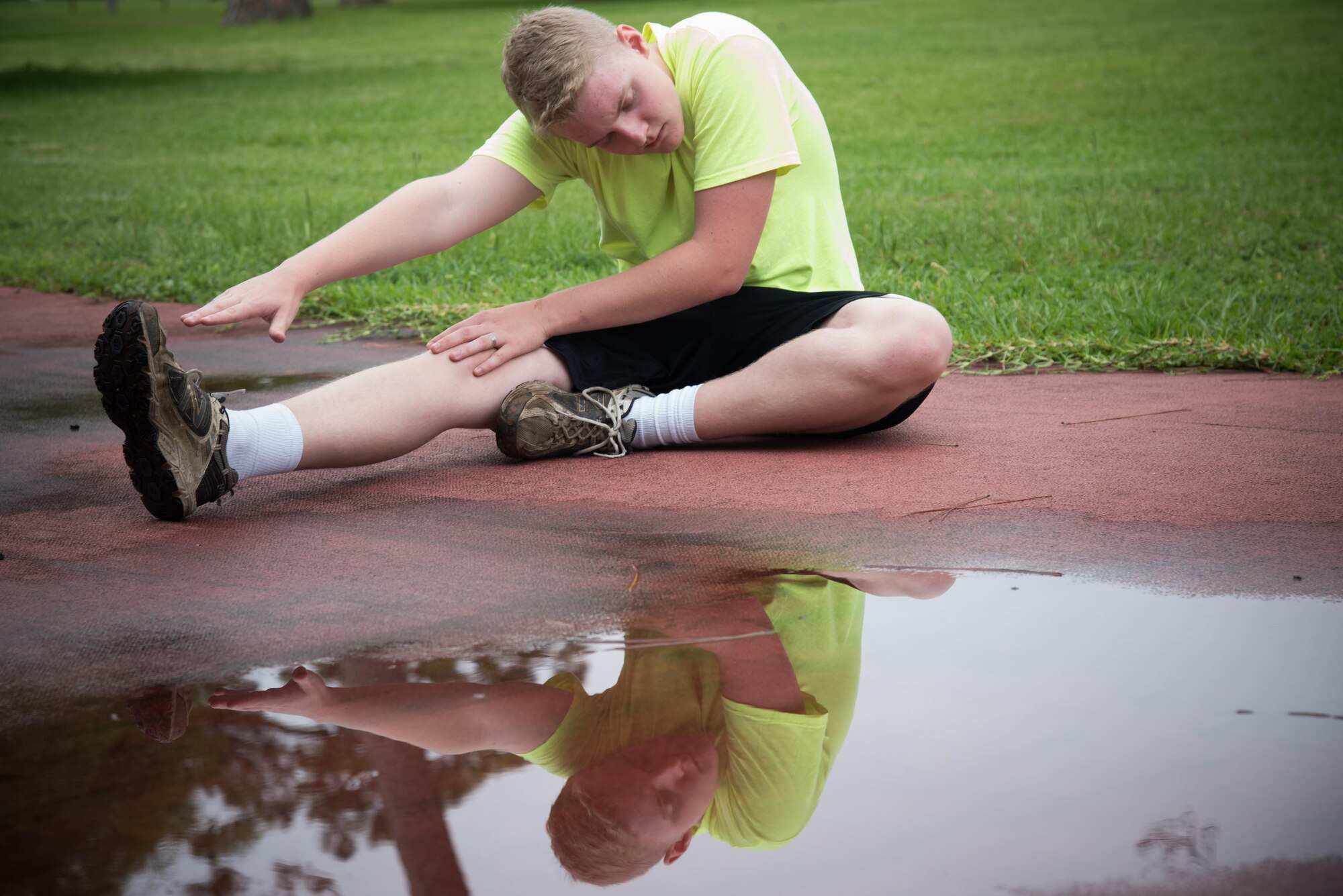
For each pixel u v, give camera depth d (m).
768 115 2.35
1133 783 1.08
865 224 5.81
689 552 1.85
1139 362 3.32
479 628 1.55
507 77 2.25
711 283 2.39
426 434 2.35
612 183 2.52
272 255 5.47
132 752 1.21
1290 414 2.68
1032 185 7.08
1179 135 9.13
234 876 0.97
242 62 19.97
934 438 2.59
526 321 2.41
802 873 0.95
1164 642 1.44
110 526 2.07
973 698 1.28
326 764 1.18
